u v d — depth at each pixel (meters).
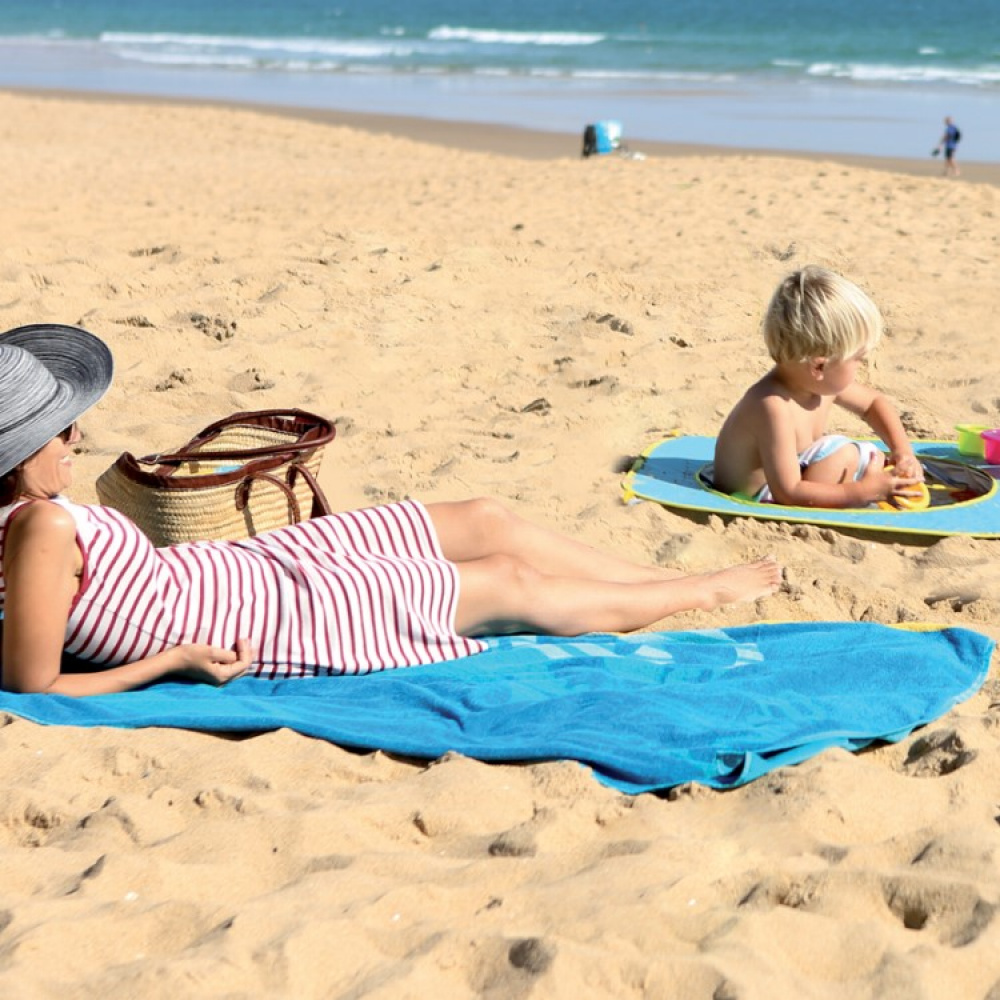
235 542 3.87
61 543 3.41
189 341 7.37
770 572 4.41
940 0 60.72
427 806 3.07
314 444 4.40
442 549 4.04
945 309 8.47
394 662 3.80
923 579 4.65
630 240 10.38
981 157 19.67
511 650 3.93
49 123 19.83
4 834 3.01
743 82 32.84
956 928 2.66
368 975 2.49
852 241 10.48
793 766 3.23
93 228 10.34
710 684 3.65
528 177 14.42
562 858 2.89
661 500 5.34
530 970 2.47
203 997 2.39
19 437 3.35
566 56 41.31
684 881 2.77
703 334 7.93
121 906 2.67
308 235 9.88
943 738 3.37
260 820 2.98
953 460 5.86
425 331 7.75
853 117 24.98
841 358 5.05
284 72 37.47
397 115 25.77
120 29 57.78
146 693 3.59
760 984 2.46
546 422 6.39
